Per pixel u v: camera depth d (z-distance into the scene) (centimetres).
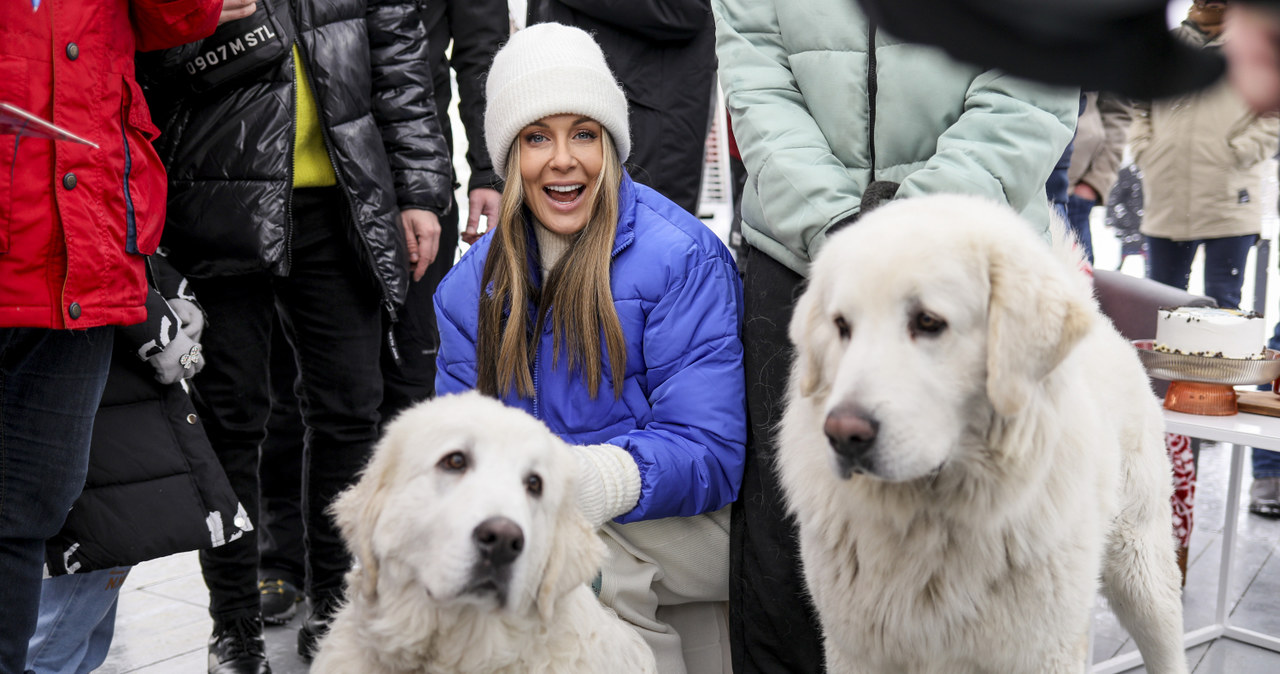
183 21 227
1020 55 35
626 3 341
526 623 186
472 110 374
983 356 175
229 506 250
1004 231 178
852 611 199
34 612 208
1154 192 539
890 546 191
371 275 302
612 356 243
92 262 199
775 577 241
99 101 202
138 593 382
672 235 248
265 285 301
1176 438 367
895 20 38
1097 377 226
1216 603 359
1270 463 474
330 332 312
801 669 245
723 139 768
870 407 164
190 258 284
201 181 280
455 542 168
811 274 197
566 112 243
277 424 365
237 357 297
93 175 200
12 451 199
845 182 229
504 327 257
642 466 231
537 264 264
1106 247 782
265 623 352
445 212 331
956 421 175
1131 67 33
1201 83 32
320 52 286
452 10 374
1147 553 253
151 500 236
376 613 189
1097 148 521
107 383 237
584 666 197
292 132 284
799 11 238
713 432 241
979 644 191
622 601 242
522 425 183
